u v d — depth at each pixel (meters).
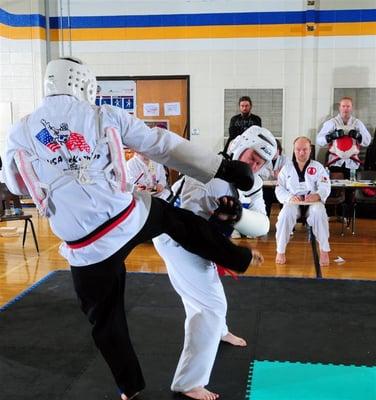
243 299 3.94
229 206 2.31
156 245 2.54
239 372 2.78
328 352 3.02
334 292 4.11
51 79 2.07
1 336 3.27
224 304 2.50
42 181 1.99
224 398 2.53
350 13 7.85
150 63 8.39
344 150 7.27
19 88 8.51
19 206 5.69
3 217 5.45
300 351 3.03
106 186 2.00
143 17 8.30
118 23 8.36
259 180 2.54
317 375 2.74
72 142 1.96
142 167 5.23
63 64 2.07
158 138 2.05
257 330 3.34
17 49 8.41
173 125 8.49
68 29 8.47
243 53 8.17
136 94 8.49
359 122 7.42
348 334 3.28
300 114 8.19
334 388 2.61
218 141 8.41
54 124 1.99
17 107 8.55
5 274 4.75
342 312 3.67
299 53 8.05
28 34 8.37
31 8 8.30
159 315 3.61
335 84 8.04
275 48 8.09
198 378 2.50
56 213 2.02
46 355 3.01
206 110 8.38
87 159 1.97
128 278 4.47
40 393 2.59
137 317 3.57
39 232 6.58
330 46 7.97
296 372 2.77
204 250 2.23
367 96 7.99
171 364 2.88
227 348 3.06
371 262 5.12
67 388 2.64
